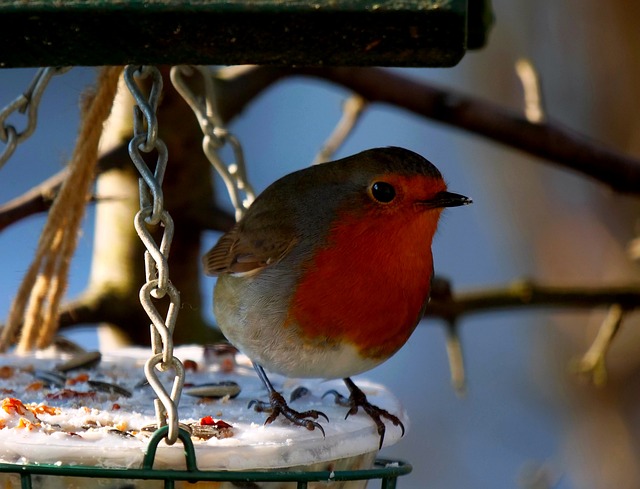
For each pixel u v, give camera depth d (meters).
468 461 16.44
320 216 8.14
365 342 8.01
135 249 11.52
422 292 8.27
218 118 9.70
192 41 6.23
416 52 6.34
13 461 6.21
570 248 15.83
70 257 9.41
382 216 8.01
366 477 6.91
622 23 15.20
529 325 16.66
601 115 15.28
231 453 6.38
